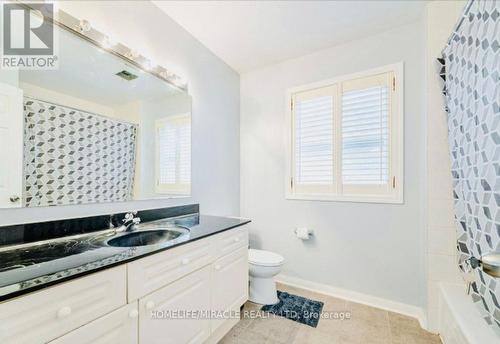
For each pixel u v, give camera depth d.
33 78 1.16
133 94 1.65
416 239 1.95
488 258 0.89
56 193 1.24
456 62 1.42
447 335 1.50
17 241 1.08
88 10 1.38
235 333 1.70
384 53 2.09
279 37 2.18
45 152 1.20
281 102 2.62
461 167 1.45
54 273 0.81
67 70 1.30
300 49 2.37
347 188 2.26
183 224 1.72
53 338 0.76
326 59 2.37
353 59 2.23
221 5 1.78
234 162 2.77
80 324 0.83
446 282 1.68
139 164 1.69
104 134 1.48
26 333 0.70
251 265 2.06
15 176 1.09
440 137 1.71
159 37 1.83
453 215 1.66
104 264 0.90
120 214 1.52
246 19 1.94
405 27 2.00
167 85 1.90
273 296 2.12
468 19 1.25
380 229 2.10
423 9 1.82
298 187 2.52
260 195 2.74
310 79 2.45
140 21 1.68
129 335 0.99
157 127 1.82
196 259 1.36
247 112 2.85
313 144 2.45
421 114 1.90
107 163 1.49
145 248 1.12
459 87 1.41
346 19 1.94
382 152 2.11
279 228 2.62
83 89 1.37
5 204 1.05
